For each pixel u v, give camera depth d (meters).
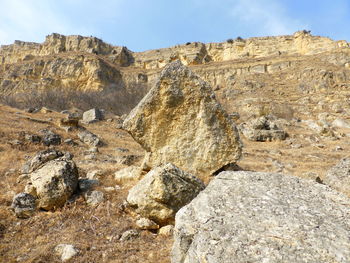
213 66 64.25
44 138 15.31
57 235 5.78
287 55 65.81
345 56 54.50
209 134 9.35
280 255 2.71
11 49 86.94
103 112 29.59
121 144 18.59
